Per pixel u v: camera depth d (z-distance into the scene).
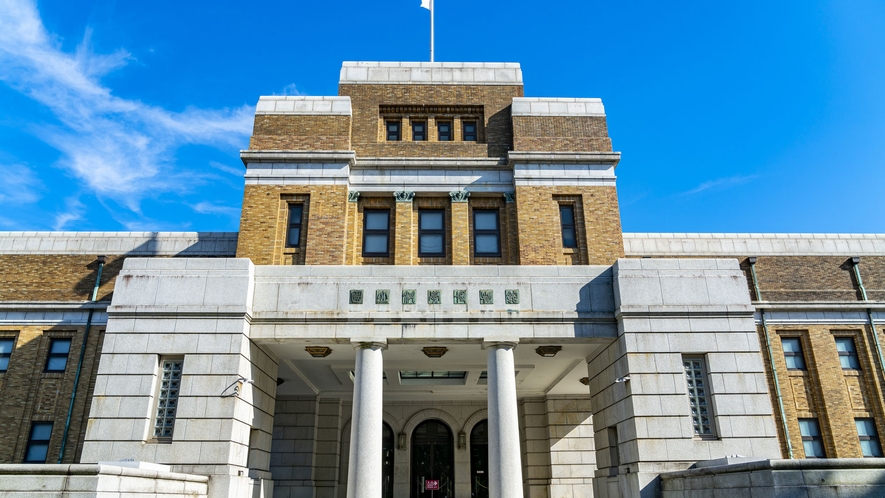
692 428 15.95
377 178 21.86
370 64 24.16
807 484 10.44
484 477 27.25
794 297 25.03
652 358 16.47
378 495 15.73
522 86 24.05
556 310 17.36
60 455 21.55
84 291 23.84
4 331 23.23
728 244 25.84
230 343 16.12
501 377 16.73
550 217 21.23
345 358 19.61
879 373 23.84
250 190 21.00
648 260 17.50
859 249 26.05
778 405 23.28
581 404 26.41
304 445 24.83
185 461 15.05
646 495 15.18
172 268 16.86
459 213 21.62
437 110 23.73
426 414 27.55
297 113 22.12
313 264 20.11
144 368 15.86
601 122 22.69
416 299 17.30
